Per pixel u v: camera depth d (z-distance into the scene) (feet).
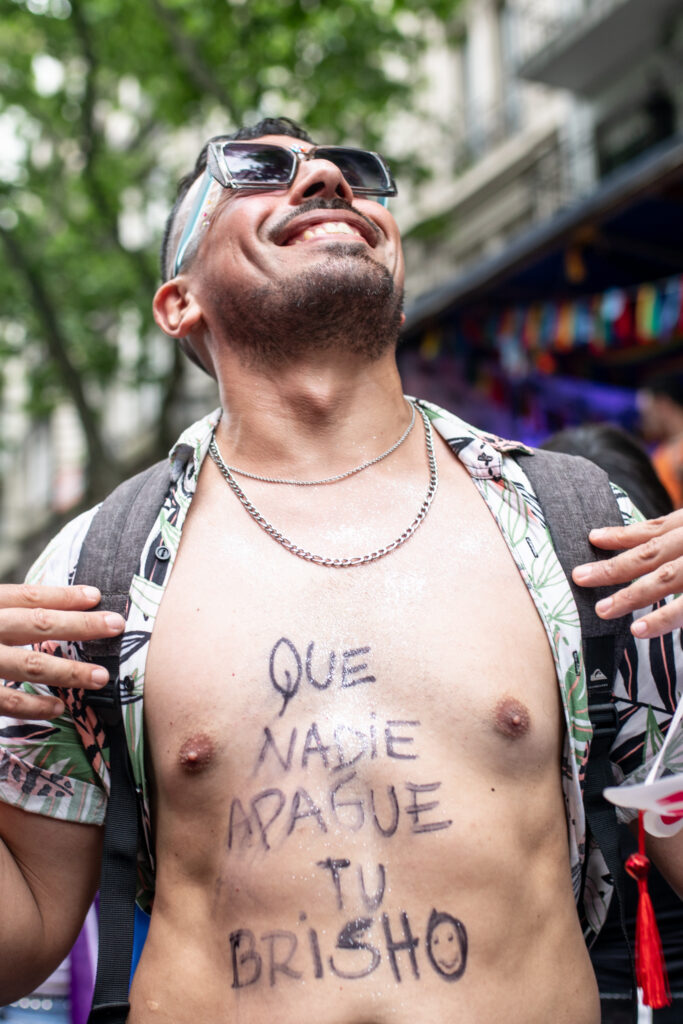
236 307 6.53
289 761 5.35
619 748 5.77
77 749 5.97
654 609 5.81
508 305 23.76
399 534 5.95
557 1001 5.16
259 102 35.73
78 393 37.81
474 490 6.18
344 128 39.14
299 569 5.84
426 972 5.02
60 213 41.57
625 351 24.71
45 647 6.00
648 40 42.50
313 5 34.17
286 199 6.77
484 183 51.83
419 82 41.06
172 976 5.32
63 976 8.31
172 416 40.11
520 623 5.66
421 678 5.46
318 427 6.43
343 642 5.56
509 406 23.94
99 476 37.35
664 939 7.07
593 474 6.18
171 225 7.72
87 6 35.35
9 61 38.11
